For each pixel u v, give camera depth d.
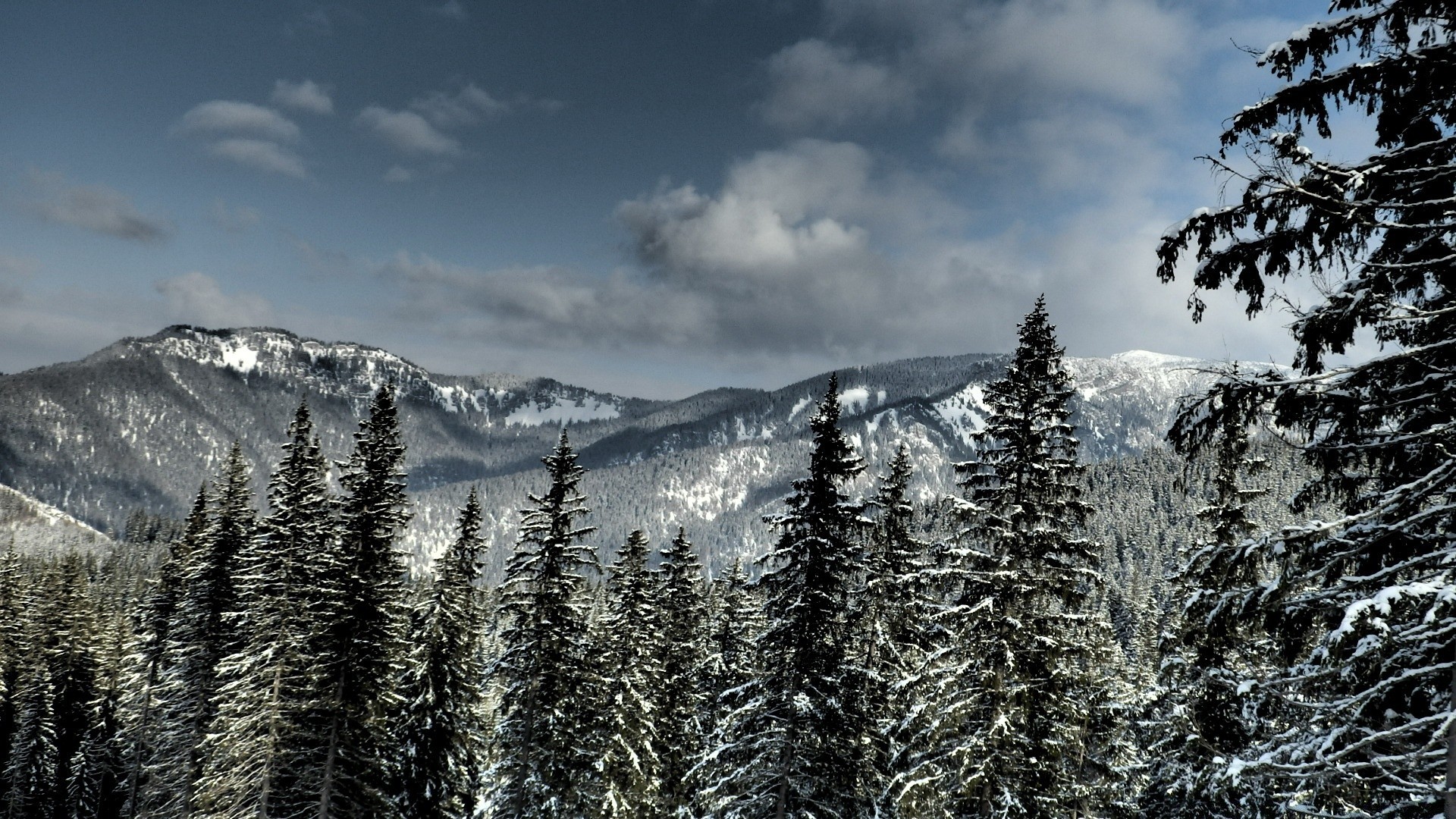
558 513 29.53
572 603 29.22
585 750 29.66
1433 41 7.27
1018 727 18.42
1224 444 8.10
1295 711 8.71
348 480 29.59
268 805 26.41
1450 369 7.07
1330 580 8.22
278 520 32.62
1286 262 8.05
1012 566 18.95
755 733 22.78
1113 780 25.00
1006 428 19.72
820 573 22.17
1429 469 7.59
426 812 29.69
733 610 35.91
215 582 36.00
